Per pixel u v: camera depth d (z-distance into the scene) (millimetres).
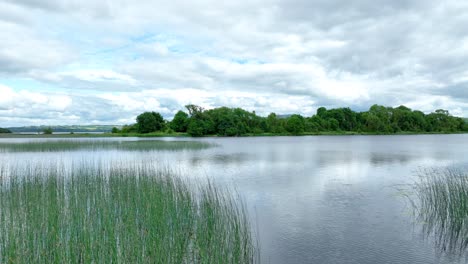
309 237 9797
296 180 18891
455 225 10547
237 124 93938
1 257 6633
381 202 13688
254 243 9367
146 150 39000
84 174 16062
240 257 7996
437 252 8781
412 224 10914
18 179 15453
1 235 7504
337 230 10383
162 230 8430
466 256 8523
